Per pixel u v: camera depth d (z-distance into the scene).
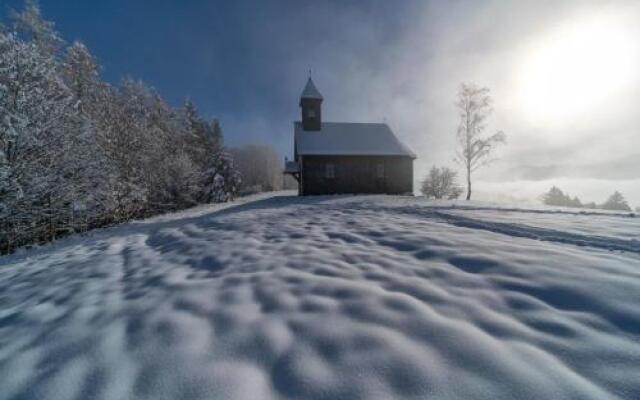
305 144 22.53
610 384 1.45
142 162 17.08
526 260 3.09
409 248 3.90
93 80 15.57
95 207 11.32
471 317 2.07
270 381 1.60
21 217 8.05
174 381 1.63
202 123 35.88
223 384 1.59
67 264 4.68
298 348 1.84
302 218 7.54
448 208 9.52
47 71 9.09
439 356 1.68
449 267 3.07
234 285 2.92
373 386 1.52
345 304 2.36
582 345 1.72
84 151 10.16
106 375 1.72
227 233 5.86
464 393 1.45
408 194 22.22
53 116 8.84
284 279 2.99
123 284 3.38
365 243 4.38
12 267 4.98
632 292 2.31
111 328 2.26
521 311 2.12
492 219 6.34
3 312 2.91
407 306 2.26
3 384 1.73
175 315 2.36
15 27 8.80
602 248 3.66
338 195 20.81
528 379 1.49
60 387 1.66
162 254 4.76
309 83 25.03
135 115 18.58
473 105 21.53
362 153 21.59
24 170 7.95
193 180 21.70
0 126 7.28
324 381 1.57
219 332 2.07
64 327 2.36
